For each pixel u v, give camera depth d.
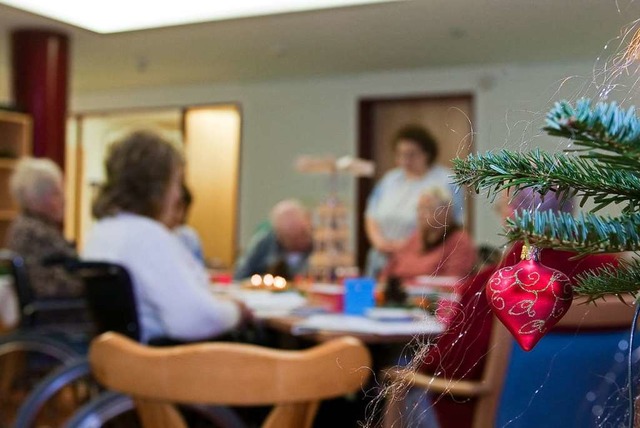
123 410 1.69
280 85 7.33
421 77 6.73
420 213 3.73
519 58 6.05
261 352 1.12
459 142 0.52
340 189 7.00
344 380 1.12
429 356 0.53
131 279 2.06
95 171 8.78
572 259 0.44
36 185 3.32
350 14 4.81
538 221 0.43
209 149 8.16
